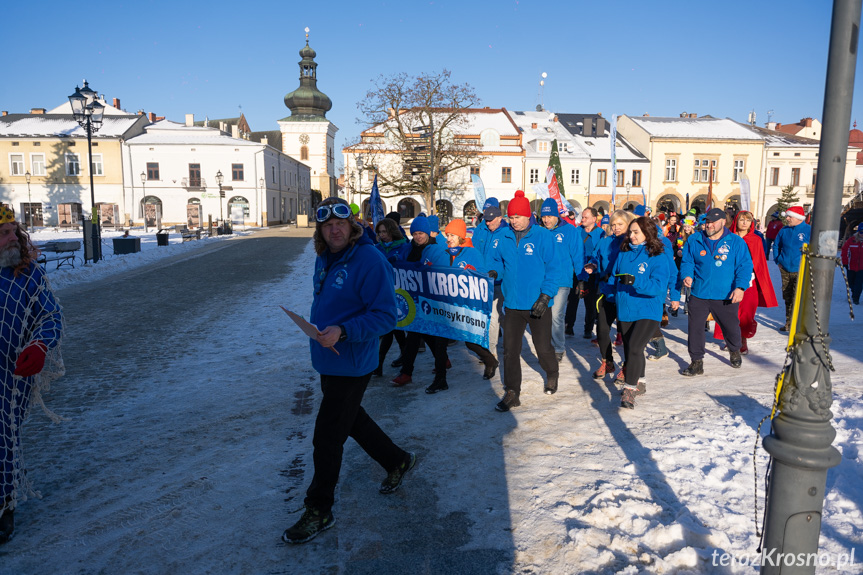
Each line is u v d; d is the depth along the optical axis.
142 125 55.53
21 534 3.01
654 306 4.72
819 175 1.92
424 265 5.43
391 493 3.42
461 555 2.79
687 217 8.47
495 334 6.73
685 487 3.33
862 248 10.49
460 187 46.62
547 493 3.35
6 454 2.94
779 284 13.62
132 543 2.93
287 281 14.09
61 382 5.73
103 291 12.32
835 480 3.36
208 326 8.57
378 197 8.55
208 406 5.03
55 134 50.47
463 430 4.39
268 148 55.34
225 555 2.83
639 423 4.45
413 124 40.84
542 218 6.51
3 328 2.90
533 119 54.94
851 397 4.82
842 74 1.83
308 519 2.97
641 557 2.70
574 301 8.03
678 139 49.72
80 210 51.38
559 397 5.19
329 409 3.00
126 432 4.42
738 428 4.22
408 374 5.70
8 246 2.91
